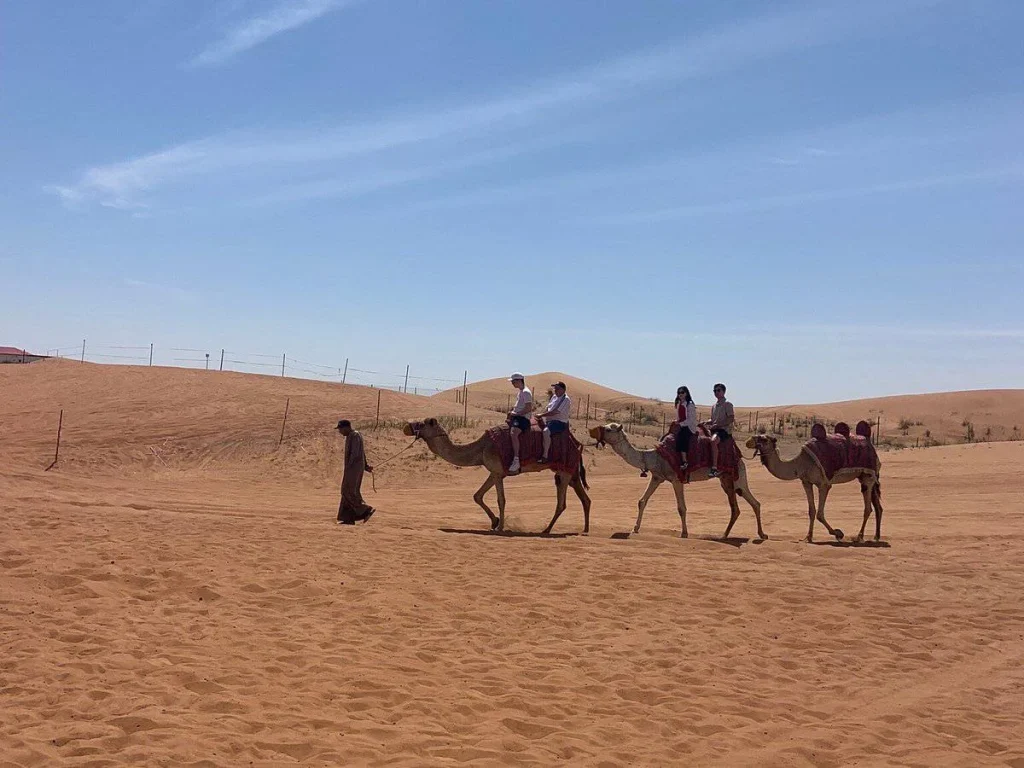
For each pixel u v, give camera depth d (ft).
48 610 32.83
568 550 51.34
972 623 38.34
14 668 26.40
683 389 61.26
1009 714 27.84
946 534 64.75
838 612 39.24
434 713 24.63
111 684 25.40
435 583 40.40
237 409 125.70
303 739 21.97
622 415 208.33
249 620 32.99
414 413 130.72
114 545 44.55
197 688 25.48
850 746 24.29
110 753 20.53
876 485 61.72
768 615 38.29
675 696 27.50
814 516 60.75
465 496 90.07
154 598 35.83
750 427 210.38
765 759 22.84
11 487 70.69
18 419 117.60
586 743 23.16
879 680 30.55
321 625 32.83
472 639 32.24
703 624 36.24
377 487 97.25
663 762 22.35
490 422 128.77
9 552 41.60
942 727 26.35
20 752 20.27
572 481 62.23
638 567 46.78
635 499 89.76
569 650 31.60
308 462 102.78
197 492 81.92
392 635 32.22
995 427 244.22
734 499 61.87
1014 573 48.67
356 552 46.65
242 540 48.16
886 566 50.29
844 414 269.23
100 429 111.86
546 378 302.86
